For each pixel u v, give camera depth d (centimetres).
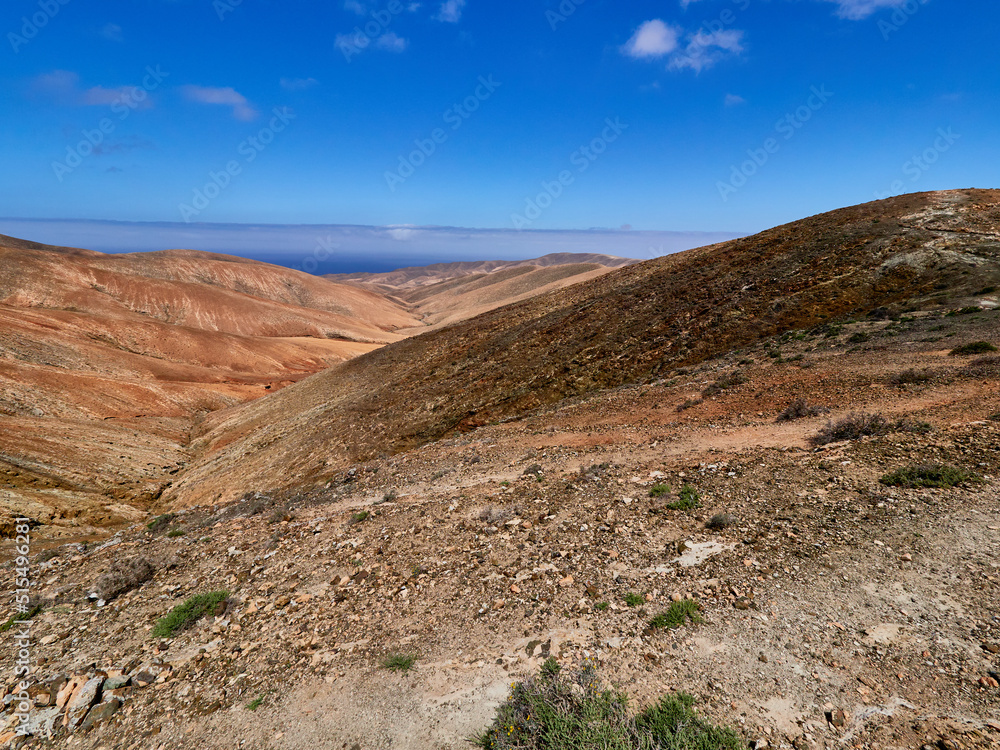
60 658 688
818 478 970
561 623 652
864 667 506
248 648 682
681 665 545
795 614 602
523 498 1144
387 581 827
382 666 612
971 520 735
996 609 554
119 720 564
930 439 1045
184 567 990
